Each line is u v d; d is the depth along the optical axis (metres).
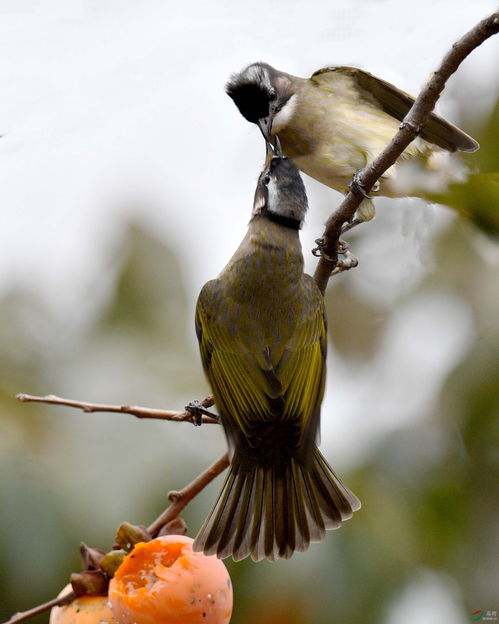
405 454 9.21
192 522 8.80
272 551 6.99
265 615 8.71
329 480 7.41
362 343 9.99
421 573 8.87
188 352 10.68
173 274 11.05
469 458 9.16
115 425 9.28
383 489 9.10
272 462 7.38
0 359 9.87
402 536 8.91
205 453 9.16
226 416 7.72
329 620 8.69
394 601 8.73
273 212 8.20
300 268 8.12
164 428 9.28
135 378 10.12
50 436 9.23
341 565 8.77
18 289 10.55
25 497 8.71
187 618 6.15
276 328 7.89
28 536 8.64
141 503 8.83
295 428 7.51
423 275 9.72
